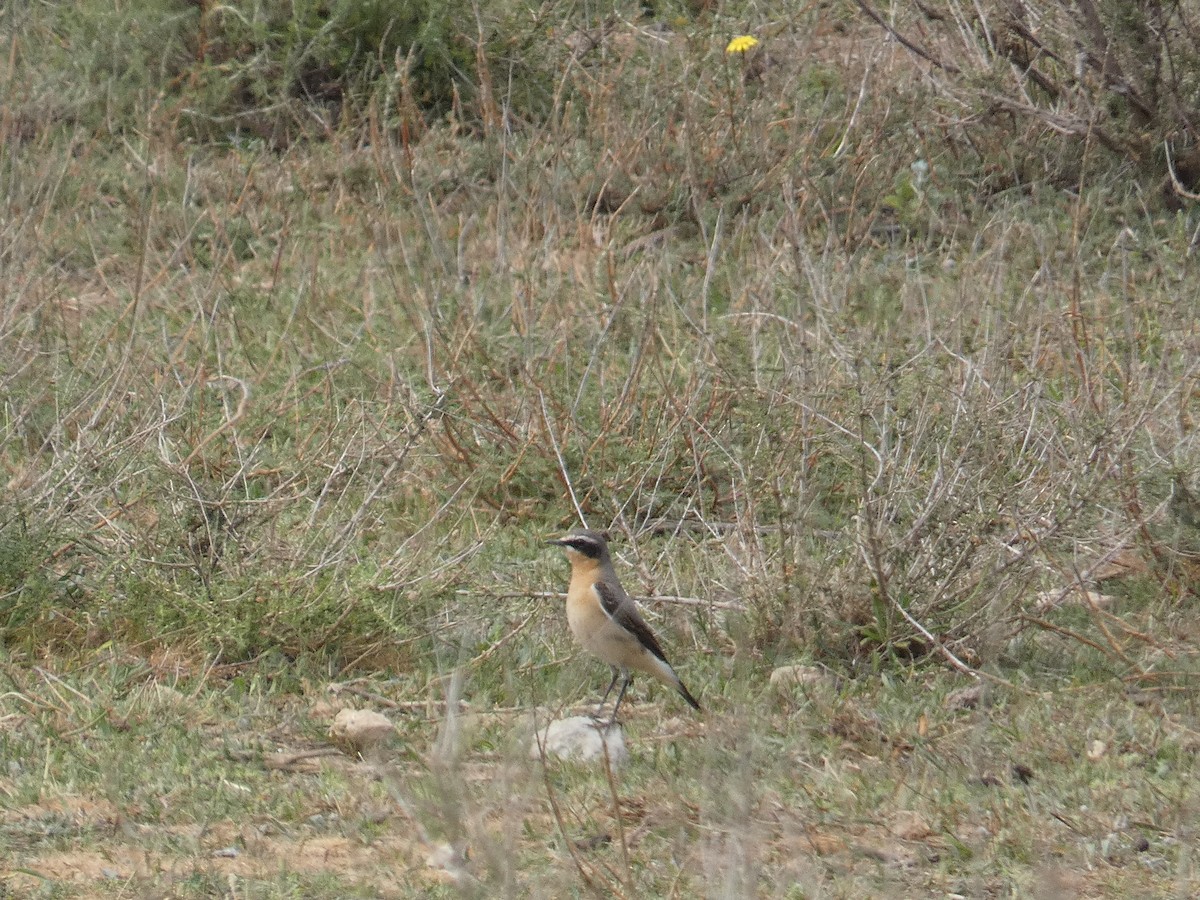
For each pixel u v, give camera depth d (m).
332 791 9.08
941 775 9.36
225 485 12.36
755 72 21.69
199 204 20.05
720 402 13.95
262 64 22.06
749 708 8.95
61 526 11.93
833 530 12.27
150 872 7.98
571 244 18.33
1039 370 12.94
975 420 11.76
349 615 11.34
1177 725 10.14
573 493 13.32
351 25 22.14
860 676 11.12
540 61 22.17
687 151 19.44
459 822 7.36
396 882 7.88
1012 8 19.59
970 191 19.45
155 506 12.22
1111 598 11.97
